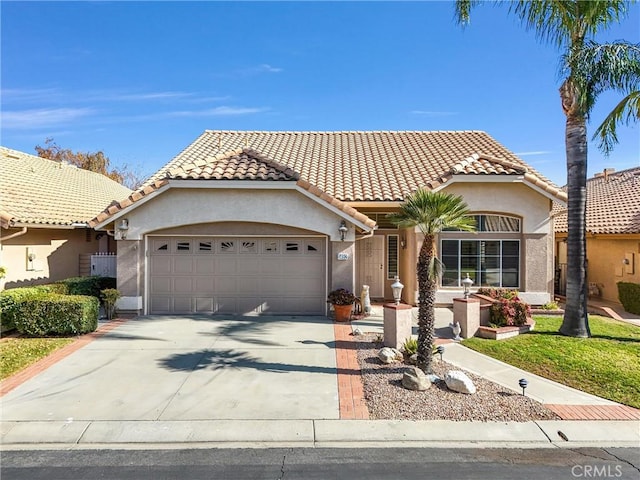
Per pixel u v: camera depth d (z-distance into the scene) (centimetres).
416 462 565
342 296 1326
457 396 759
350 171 1750
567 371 899
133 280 1384
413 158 1886
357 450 597
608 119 1154
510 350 1038
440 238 1573
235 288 1419
